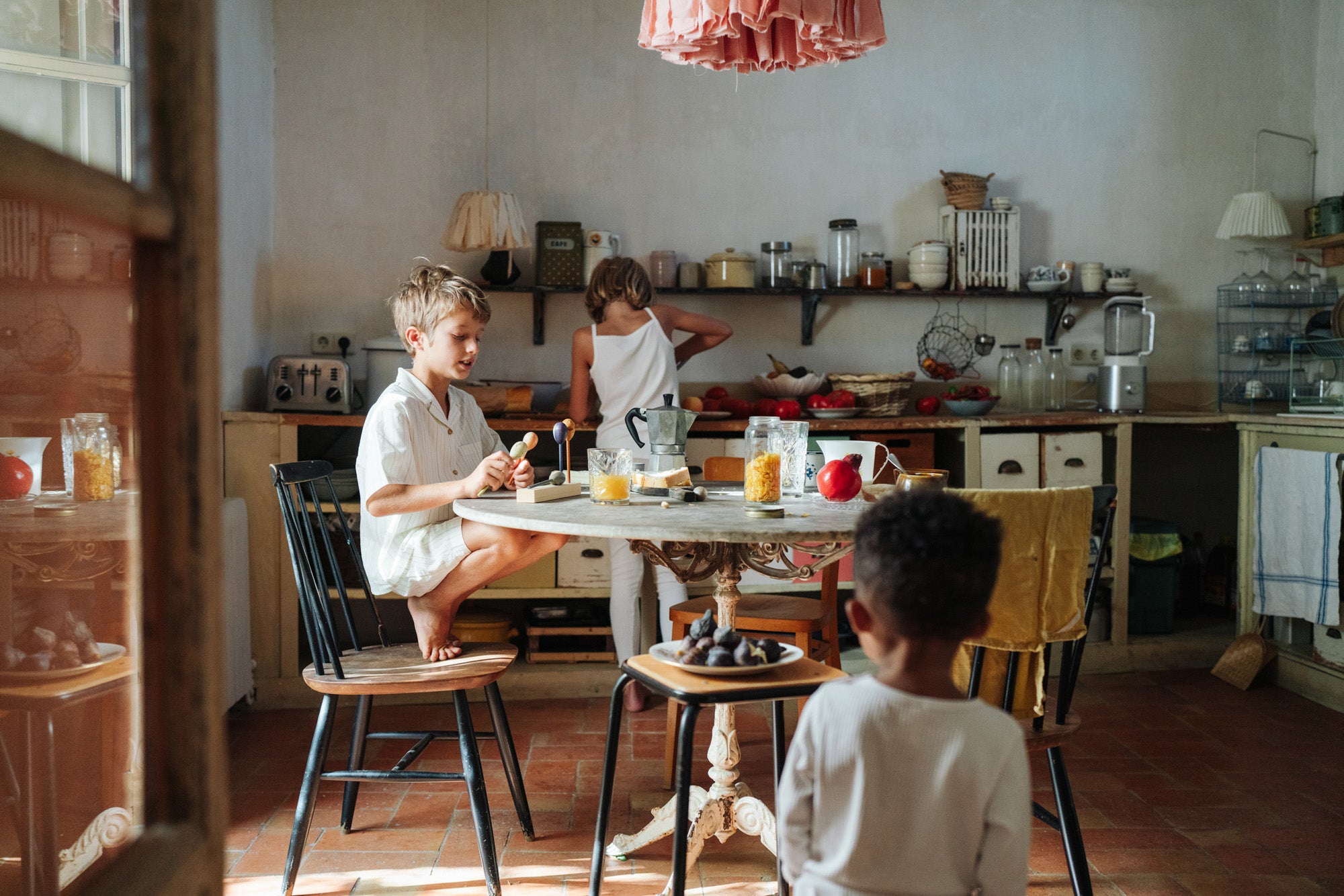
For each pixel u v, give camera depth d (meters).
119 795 1.64
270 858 2.27
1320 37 4.38
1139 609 3.96
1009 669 1.87
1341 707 3.35
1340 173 4.31
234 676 3.16
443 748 2.99
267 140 3.74
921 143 4.18
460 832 2.42
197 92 0.64
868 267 4.03
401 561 2.18
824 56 2.24
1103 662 3.79
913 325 4.24
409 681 2.02
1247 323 4.38
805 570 2.07
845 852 1.09
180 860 0.61
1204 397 4.41
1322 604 3.30
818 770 1.12
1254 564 3.58
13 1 2.31
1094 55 4.28
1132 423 3.82
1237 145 4.38
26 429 1.96
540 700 3.47
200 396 0.64
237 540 3.17
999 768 1.08
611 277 3.34
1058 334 4.31
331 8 3.82
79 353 2.01
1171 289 4.38
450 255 3.91
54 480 1.89
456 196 3.91
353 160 3.85
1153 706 3.42
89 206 0.53
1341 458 3.23
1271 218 4.12
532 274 3.98
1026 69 4.24
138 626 0.66
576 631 3.53
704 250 4.07
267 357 3.76
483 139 3.92
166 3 0.63
